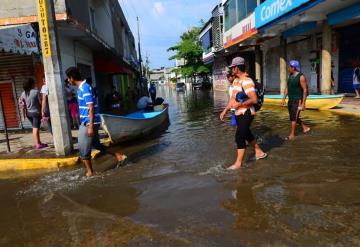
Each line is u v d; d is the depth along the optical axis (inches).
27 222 193.2
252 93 251.6
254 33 861.2
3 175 293.6
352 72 737.6
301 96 345.4
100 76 865.5
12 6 458.6
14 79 501.4
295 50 1005.8
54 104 323.0
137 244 158.2
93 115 260.8
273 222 170.1
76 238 169.5
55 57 320.8
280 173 241.8
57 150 327.6
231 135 404.2
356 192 201.0
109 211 199.8
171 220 180.9
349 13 575.2
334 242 148.9
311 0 565.3
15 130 514.6
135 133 414.9
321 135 357.7
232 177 241.6
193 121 569.9
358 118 451.5
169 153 333.4
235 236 159.2
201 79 2370.8
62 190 242.7
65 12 440.8
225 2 1170.0
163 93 2105.1
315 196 198.5
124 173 273.9
